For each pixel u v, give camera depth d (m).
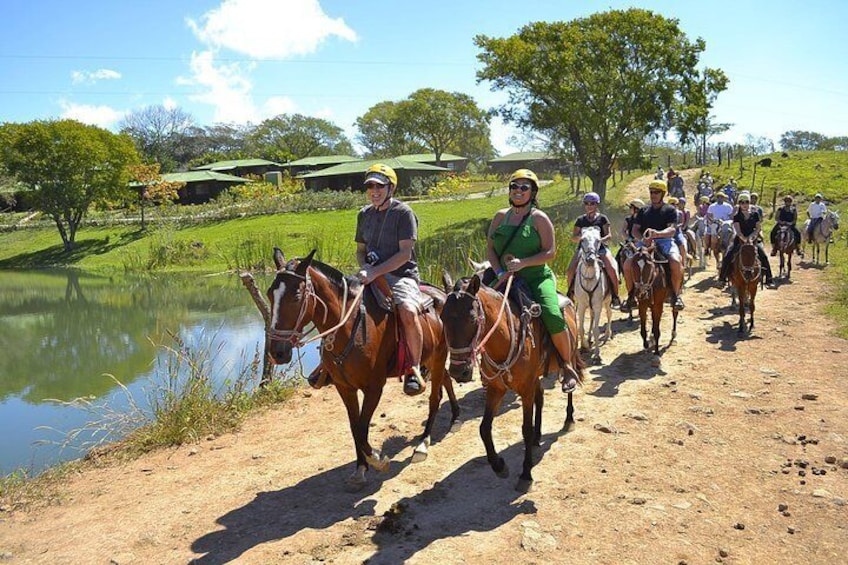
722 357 10.43
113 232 55.53
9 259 51.66
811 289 16.17
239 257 40.06
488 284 6.38
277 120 113.94
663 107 36.00
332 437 7.97
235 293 29.47
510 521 5.58
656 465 6.59
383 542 5.34
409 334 6.21
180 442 8.23
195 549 5.43
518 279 6.25
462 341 5.11
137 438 8.41
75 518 6.24
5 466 9.68
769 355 10.41
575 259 11.04
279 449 7.70
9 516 6.40
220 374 12.91
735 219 12.49
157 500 6.50
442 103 93.50
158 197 63.84
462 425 7.97
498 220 6.50
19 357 18.69
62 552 5.55
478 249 22.48
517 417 8.16
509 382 5.86
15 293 34.09
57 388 15.05
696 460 6.68
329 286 5.97
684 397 8.59
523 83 37.41
